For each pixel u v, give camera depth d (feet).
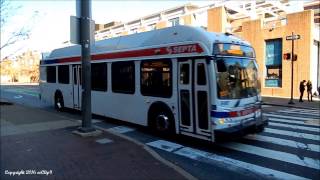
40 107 60.59
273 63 96.37
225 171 22.57
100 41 43.06
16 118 40.93
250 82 30.63
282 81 92.94
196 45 28.48
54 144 26.68
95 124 40.60
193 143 30.63
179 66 30.25
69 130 32.63
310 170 23.03
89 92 30.71
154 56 33.27
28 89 138.31
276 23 97.04
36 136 29.73
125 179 18.62
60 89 53.21
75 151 24.54
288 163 24.64
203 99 28.02
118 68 39.06
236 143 30.94
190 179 18.81
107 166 21.01
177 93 30.53
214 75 27.22
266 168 23.38
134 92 36.45
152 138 32.73
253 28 100.17
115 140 28.17
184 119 29.96
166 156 26.25
